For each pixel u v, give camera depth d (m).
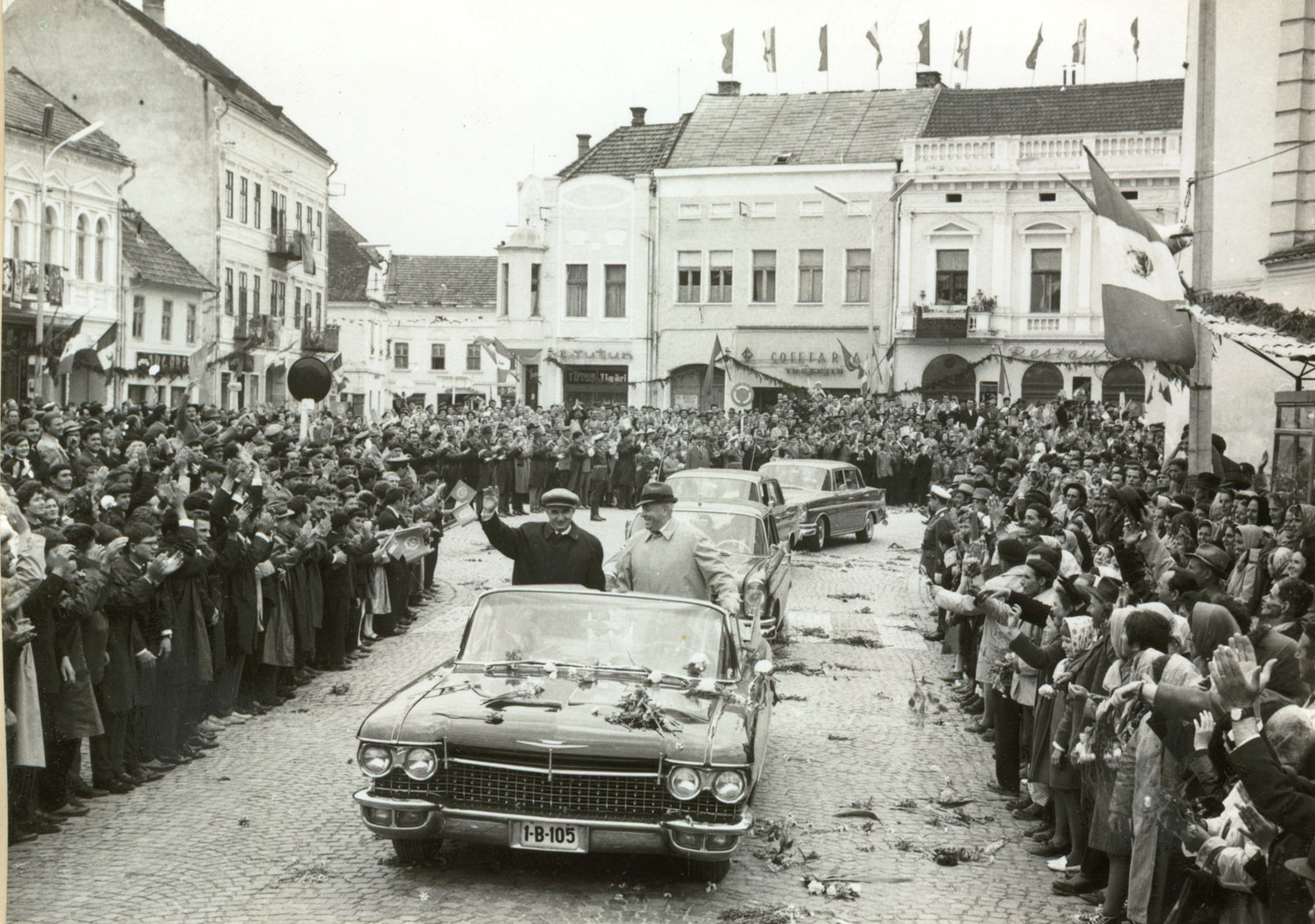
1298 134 19.89
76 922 6.54
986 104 46.78
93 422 19.78
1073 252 42.31
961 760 10.45
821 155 46.28
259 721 11.27
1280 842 5.10
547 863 7.69
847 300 45.62
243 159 46.78
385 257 75.12
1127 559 7.80
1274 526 12.90
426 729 7.22
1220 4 20.91
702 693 7.82
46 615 8.02
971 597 10.69
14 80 36.62
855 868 7.79
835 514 25.41
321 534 12.91
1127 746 6.64
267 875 7.33
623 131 50.97
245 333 46.94
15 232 33.19
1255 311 16.17
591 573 9.75
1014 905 7.20
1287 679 6.41
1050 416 36.62
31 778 7.86
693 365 47.34
